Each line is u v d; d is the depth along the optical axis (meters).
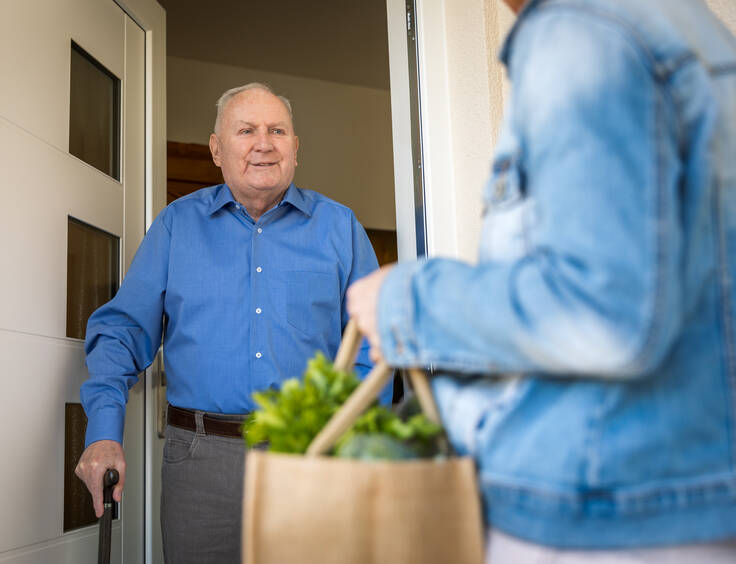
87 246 2.20
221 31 4.37
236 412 2.05
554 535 0.64
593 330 0.56
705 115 0.62
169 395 2.12
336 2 4.15
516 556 0.67
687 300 0.61
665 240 0.57
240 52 4.59
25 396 1.83
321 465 0.68
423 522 0.66
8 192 1.81
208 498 2.01
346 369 0.82
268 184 2.16
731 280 0.63
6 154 1.81
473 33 2.15
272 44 4.53
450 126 2.22
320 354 0.82
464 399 0.73
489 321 0.63
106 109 2.38
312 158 4.86
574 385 0.64
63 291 2.03
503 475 0.67
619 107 0.59
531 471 0.65
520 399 0.67
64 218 2.05
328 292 2.18
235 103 2.22
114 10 2.43
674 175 0.59
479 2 2.13
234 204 2.22
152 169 2.60
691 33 0.65
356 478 0.67
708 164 0.62
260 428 0.78
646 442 0.62
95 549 2.12
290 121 2.26
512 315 0.61
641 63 0.60
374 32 4.45
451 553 0.67
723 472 0.63
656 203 0.58
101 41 2.34
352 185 4.93
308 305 2.15
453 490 0.68
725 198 0.63
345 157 4.94
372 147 5.02
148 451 2.44
